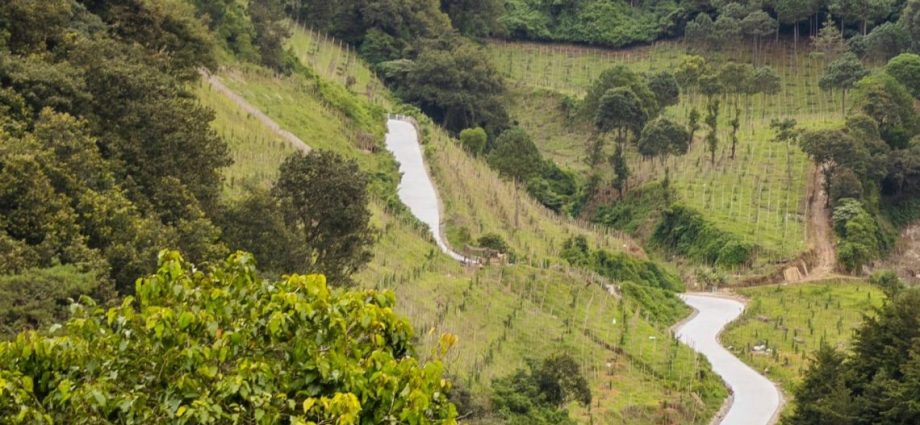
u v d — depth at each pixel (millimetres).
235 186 67750
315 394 18516
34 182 38844
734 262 105562
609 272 94438
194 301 19609
